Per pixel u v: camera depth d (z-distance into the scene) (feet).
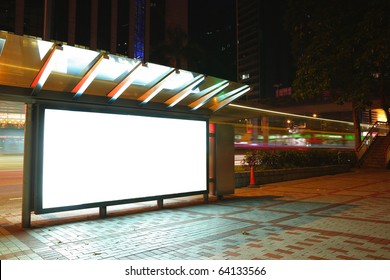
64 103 24.57
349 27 54.80
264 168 57.06
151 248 18.75
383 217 26.71
